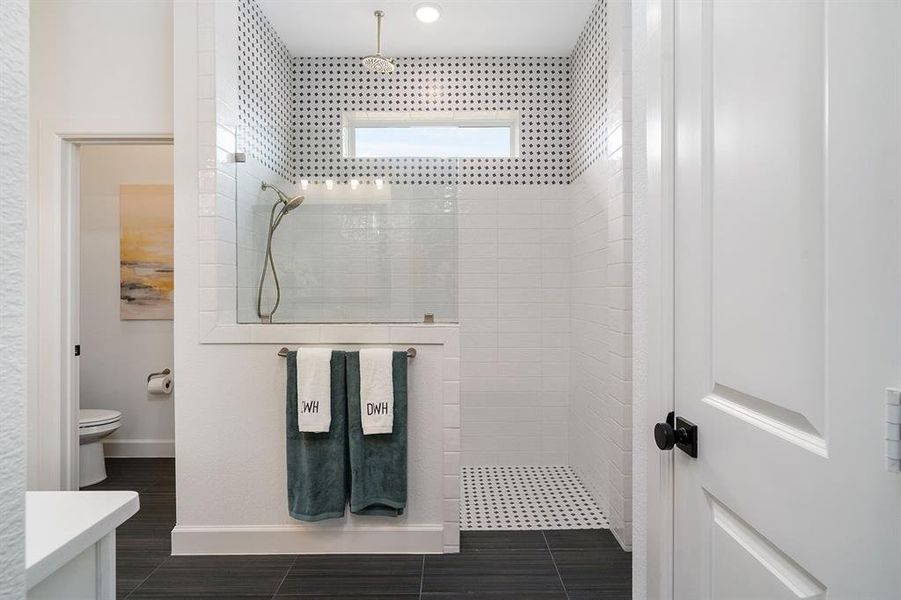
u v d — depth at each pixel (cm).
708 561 87
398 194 236
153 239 358
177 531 219
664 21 100
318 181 237
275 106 310
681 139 95
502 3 283
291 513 214
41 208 263
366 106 345
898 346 50
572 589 193
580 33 314
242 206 238
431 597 188
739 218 77
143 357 358
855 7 55
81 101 263
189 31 222
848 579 56
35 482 260
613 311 244
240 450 221
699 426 89
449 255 235
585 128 304
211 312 220
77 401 274
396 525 222
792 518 65
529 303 343
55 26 263
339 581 198
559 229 342
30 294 262
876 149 53
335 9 287
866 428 54
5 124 41
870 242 54
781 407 68
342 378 216
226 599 186
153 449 357
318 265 234
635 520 118
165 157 358
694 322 91
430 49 335
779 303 68
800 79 64
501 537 238
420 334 221
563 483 310
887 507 52
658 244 102
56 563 65
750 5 74
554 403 344
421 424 222
